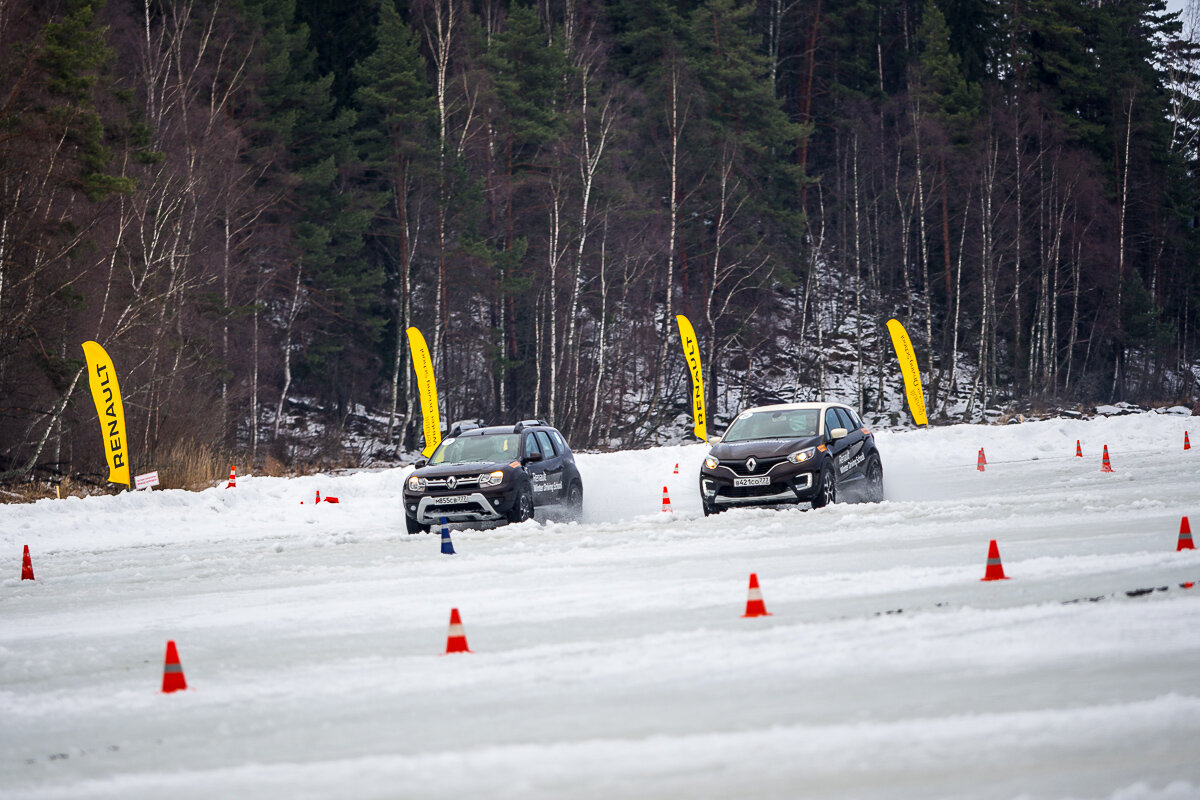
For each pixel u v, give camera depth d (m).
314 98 194.88
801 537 55.50
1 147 123.25
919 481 97.31
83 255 141.12
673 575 43.97
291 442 195.12
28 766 21.89
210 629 37.78
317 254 190.62
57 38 124.12
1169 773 17.78
